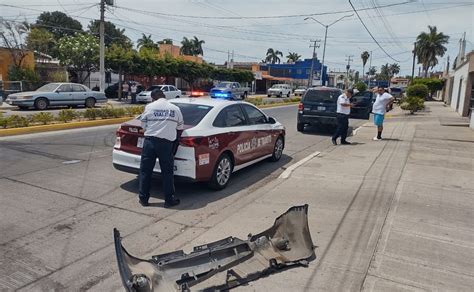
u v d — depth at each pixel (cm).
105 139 1124
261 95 5472
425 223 512
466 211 563
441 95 4772
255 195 637
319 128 1588
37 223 483
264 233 436
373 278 371
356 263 400
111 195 604
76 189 624
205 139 604
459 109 2464
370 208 567
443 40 6544
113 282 359
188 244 443
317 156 958
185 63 3825
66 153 896
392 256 416
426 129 1559
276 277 371
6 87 2591
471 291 354
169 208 561
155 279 338
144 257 408
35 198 572
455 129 1566
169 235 466
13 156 835
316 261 404
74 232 462
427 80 4834
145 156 555
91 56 3247
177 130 572
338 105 1148
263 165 866
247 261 396
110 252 416
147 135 551
